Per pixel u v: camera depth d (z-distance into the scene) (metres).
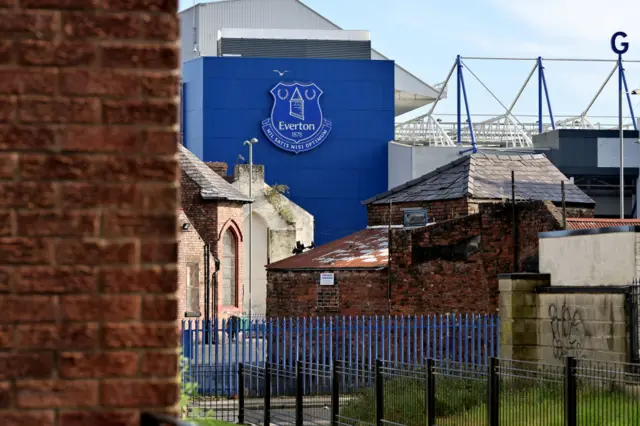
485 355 38.09
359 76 91.12
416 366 26.45
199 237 57.47
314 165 90.50
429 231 44.50
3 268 7.42
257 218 76.25
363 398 28.05
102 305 7.50
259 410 32.44
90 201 7.54
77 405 7.44
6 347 7.39
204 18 103.94
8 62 7.54
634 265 25.91
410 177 85.94
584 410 21.41
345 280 46.94
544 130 92.81
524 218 41.94
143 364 7.50
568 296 28.11
